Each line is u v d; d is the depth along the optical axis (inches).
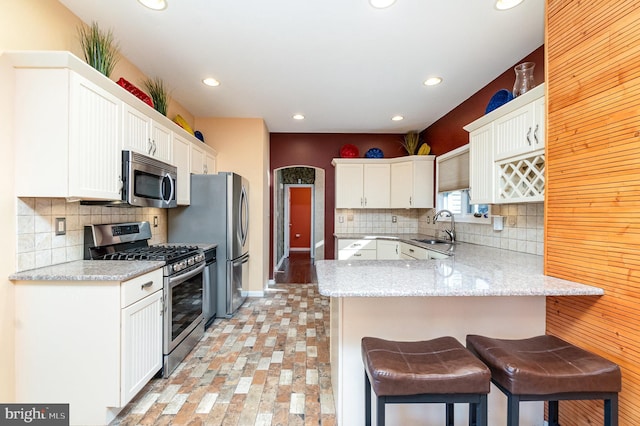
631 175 46.0
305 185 317.4
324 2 71.4
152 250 101.2
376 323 62.6
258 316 134.9
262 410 71.0
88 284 64.2
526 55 95.5
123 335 64.7
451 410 56.8
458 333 63.2
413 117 159.5
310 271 240.5
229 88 122.0
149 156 93.2
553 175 60.4
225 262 131.9
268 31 83.0
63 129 62.7
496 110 84.1
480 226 121.5
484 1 70.8
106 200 79.0
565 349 50.0
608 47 48.8
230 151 162.7
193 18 77.5
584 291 50.8
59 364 64.0
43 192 63.2
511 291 50.1
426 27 81.1
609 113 48.9
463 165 126.0
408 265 73.2
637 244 45.6
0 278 60.7
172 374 86.4
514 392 42.8
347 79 113.5
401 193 175.0
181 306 93.2
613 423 43.6
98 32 77.9
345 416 62.7
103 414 64.3
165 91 122.0
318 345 105.7
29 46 65.2
